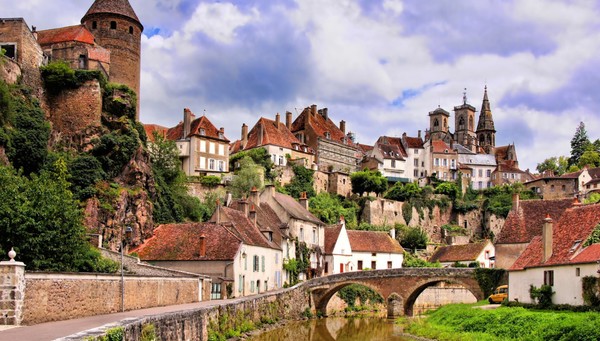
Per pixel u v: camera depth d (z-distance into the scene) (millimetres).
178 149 97812
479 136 193250
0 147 57844
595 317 41062
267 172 113375
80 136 70000
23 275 29625
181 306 45531
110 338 24750
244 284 63344
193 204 83812
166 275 50656
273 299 62656
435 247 119625
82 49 77562
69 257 43812
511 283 56625
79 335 23453
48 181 46875
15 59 68125
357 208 121438
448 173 156125
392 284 76938
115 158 68875
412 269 76375
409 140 157625
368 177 126938
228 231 63281
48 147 67875
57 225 42906
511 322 47438
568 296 47875
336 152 135250
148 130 108312
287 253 78938
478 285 72438
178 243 63250
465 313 56844
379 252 98625
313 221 87625
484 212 137250
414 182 141500
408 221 128375
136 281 41656
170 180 84062
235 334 46969
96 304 36125
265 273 70125
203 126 106438
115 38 83500
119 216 64312
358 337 58375
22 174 60906
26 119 62406
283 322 63875
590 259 45156
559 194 140250
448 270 74562
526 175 161750
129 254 62469
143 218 67312
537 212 71188
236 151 124812
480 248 100750
